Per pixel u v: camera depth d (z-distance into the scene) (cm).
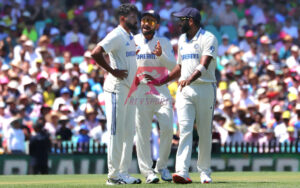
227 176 3531
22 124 4803
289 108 5781
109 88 2784
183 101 2819
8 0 7469
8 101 5156
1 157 4331
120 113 2777
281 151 4562
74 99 5494
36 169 4353
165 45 3003
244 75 6384
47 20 7481
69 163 4412
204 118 2845
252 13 8106
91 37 7144
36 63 6100
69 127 4984
